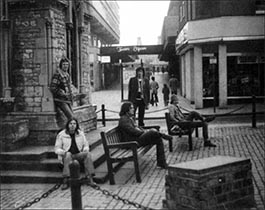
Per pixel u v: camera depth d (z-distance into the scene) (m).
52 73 11.80
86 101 14.89
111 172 8.83
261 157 11.23
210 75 24.00
